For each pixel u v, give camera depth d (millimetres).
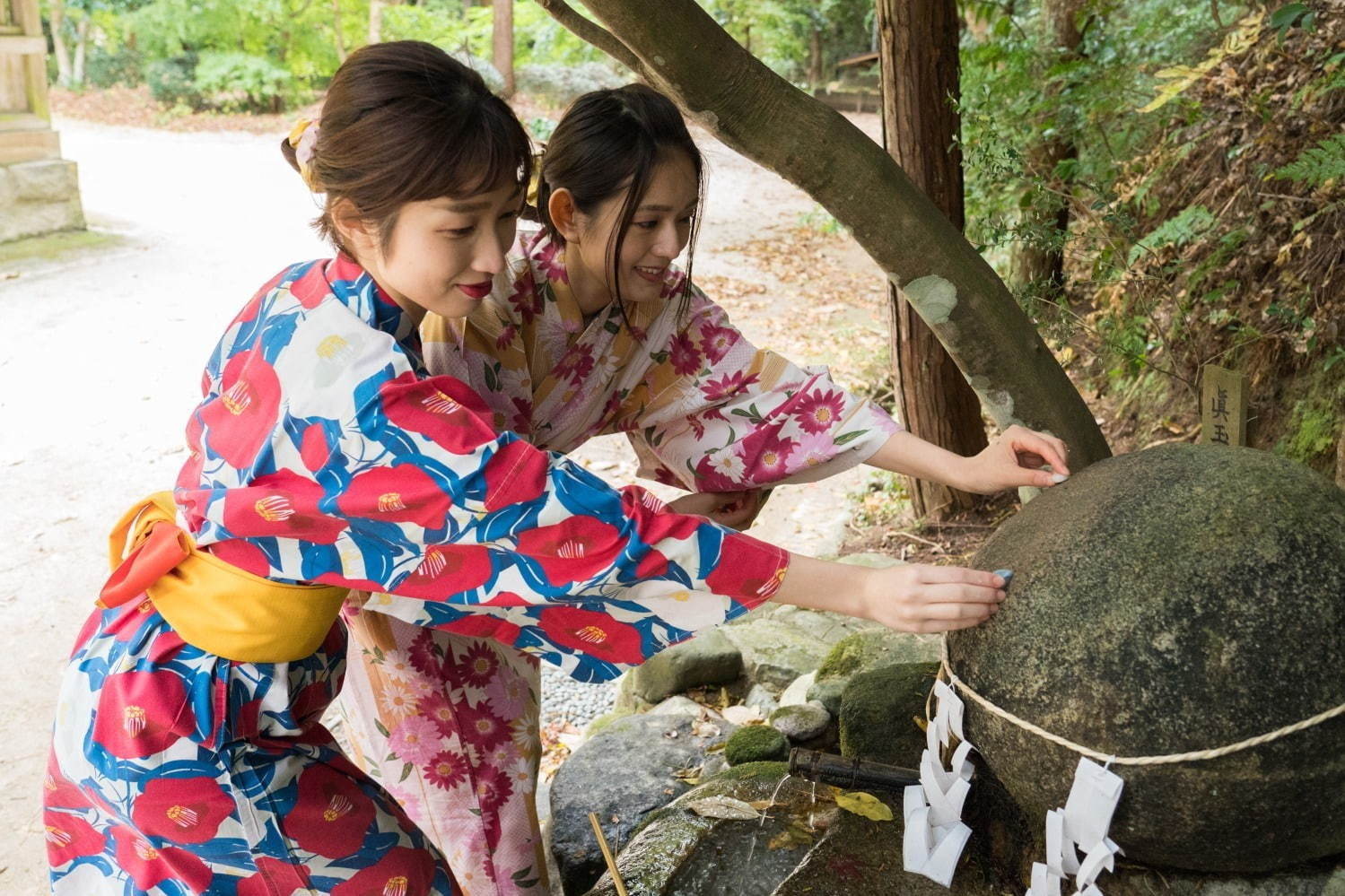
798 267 9891
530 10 19500
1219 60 3623
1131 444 4148
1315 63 3461
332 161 1429
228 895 1665
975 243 4848
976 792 1914
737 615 1691
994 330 2188
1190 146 4098
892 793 2109
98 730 1603
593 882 2477
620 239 1831
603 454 5996
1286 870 1696
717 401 2164
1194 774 1524
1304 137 3494
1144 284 4047
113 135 16375
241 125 17547
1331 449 3143
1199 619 1542
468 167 1393
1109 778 1556
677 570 1589
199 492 1562
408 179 1383
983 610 1653
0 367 7066
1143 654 1548
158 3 18062
